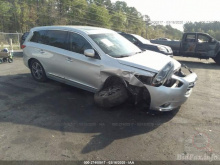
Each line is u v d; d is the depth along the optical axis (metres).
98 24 57.75
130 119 3.64
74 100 4.43
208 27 42.19
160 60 4.02
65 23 51.28
